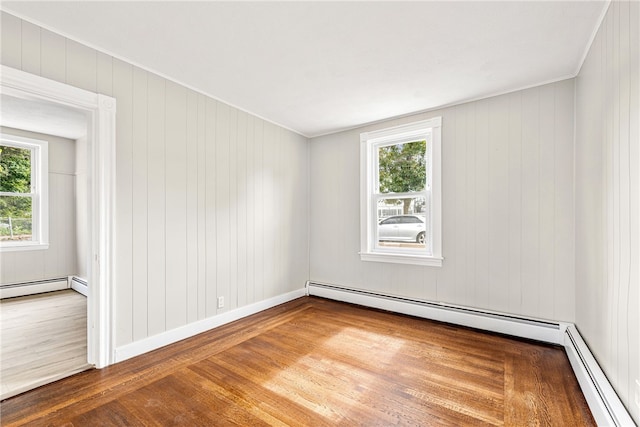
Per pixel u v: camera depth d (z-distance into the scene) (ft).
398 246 12.09
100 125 7.16
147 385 6.62
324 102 10.43
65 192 15.37
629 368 4.65
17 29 6.00
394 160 12.25
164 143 8.58
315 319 10.92
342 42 6.95
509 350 8.32
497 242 9.73
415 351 8.30
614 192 5.31
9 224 13.94
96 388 6.48
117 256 7.57
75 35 6.66
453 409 5.82
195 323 9.43
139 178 8.01
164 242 8.59
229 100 10.28
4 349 8.34
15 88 6.00
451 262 10.60
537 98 9.05
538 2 5.58
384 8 5.79
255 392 6.39
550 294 8.88
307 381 6.81
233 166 10.72
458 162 10.43
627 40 4.71
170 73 8.45
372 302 12.32
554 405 5.91
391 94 9.76
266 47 7.17
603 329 5.88
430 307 10.87
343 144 13.46
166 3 5.65
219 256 10.23
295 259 13.76
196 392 6.38
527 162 9.22
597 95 6.30
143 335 8.13
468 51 7.29
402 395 6.29
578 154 8.06
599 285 6.18
